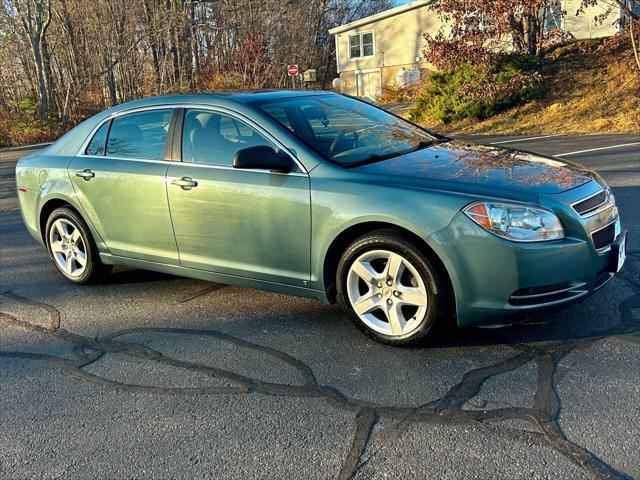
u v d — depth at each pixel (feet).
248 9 113.60
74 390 11.48
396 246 11.53
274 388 11.02
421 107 62.34
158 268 15.60
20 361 12.85
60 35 97.71
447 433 9.25
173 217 14.55
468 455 8.68
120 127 16.05
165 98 15.40
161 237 15.03
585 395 9.98
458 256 10.95
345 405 10.28
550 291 11.03
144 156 15.29
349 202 11.88
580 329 12.32
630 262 15.80
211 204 13.75
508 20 54.08
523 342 12.00
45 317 15.28
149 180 14.79
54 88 99.40
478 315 11.21
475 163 12.79
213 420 10.14
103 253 16.63
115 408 10.74
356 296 12.48
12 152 69.15
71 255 17.53
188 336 13.53
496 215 10.80
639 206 21.43
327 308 14.55
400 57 112.68
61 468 9.14
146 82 102.27
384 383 10.89
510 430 9.20
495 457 8.59
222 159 13.85
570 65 57.72
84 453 9.47
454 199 11.09
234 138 13.80
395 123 15.81
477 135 50.55
